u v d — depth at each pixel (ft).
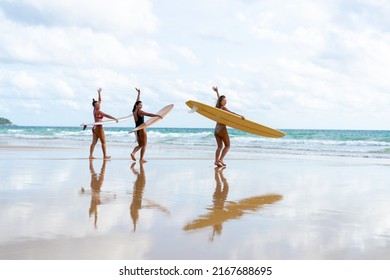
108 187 29.35
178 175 37.76
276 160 60.44
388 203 24.97
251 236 16.89
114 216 19.93
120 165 46.50
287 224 19.11
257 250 15.19
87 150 74.18
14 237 16.07
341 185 33.01
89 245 15.30
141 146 52.31
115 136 181.16
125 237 16.37
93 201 23.70
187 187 30.27
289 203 24.54
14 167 41.52
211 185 31.60
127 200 24.30
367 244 16.12
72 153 65.00
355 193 28.91
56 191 27.04
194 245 15.57
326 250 15.33
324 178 37.65
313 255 14.78
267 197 26.55
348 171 44.34
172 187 30.04
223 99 48.70
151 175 37.27
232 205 23.49
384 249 15.53
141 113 51.75
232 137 152.46
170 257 14.25
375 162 58.44
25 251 14.56
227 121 47.93
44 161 49.21
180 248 15.19
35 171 38.29
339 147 110.11
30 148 75.97
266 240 16.40
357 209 23.00
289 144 128.98
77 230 17.22
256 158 64.28
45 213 20.22
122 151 75.05
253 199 25.67
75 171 39.19
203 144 119.44
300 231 17.85
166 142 132.05
